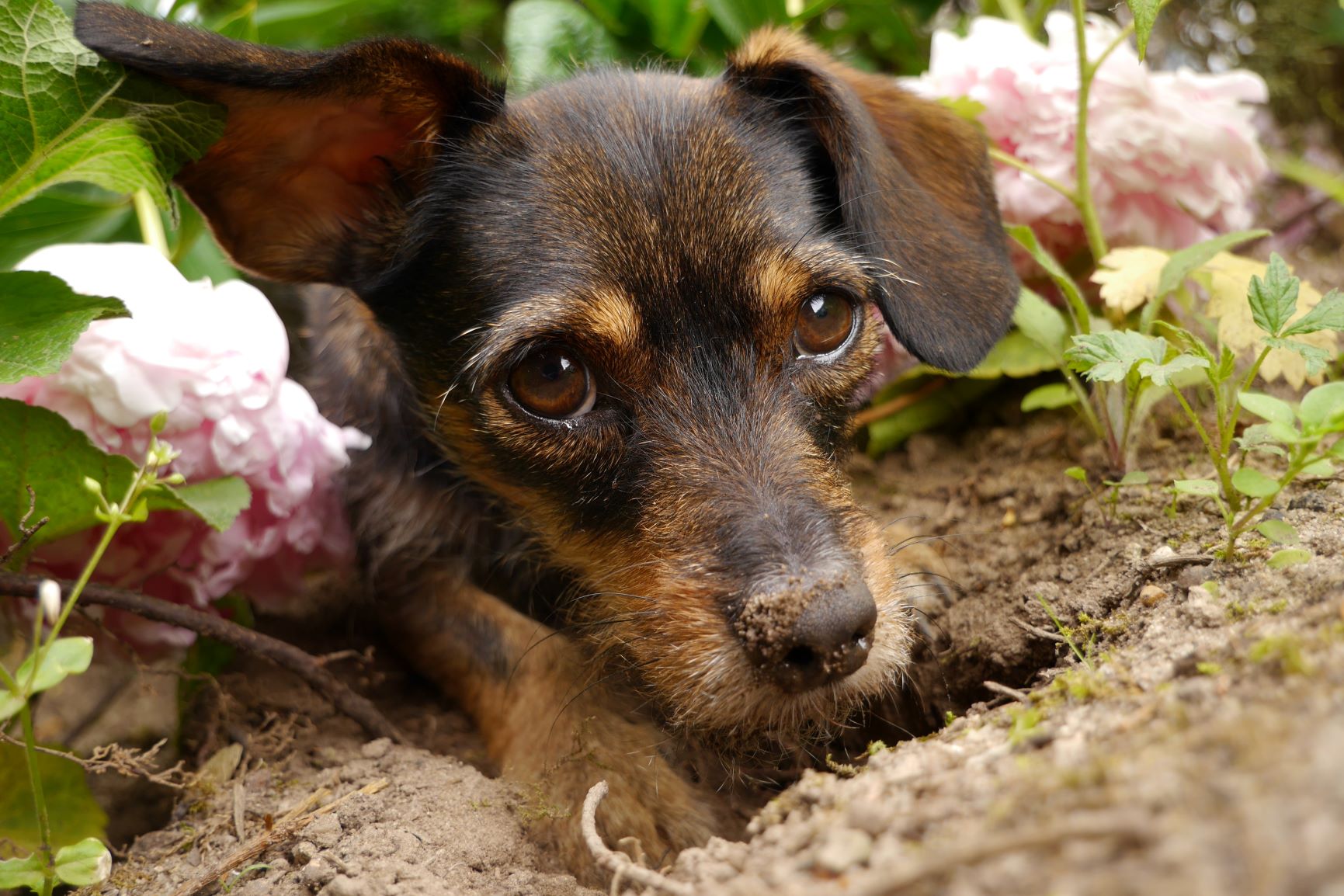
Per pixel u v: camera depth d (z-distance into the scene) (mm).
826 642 408
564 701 457
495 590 499
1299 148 689
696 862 366
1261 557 411
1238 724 334
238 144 456
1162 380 418
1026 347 510
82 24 423
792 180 458
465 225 454
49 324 417
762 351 445
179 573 452
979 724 390
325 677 453
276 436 449
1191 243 517
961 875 307
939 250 473
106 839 440
